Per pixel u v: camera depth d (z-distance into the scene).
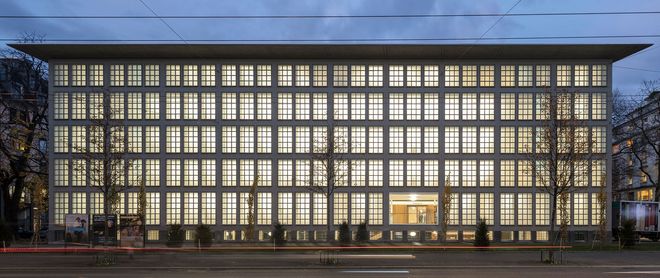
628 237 38.94
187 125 44.28
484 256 32.88
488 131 44.62
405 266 27.72
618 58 44.44
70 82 44.09
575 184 43.38
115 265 28.45
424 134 44.53
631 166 73.50
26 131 49.12
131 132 44.12
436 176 44.47
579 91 42.97
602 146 43.97
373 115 44.66
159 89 44.31
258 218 44.19
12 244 41.41
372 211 44.31
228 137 44.47
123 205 43.62
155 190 43.94
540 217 44.22
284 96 44.66
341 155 41.22
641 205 49.41
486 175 44.47
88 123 43.72
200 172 44.19
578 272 25.36
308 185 44.06
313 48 41.94
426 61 44.72
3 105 50.88
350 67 44.75
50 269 27.05
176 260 30.81
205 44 41.03
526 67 44.72
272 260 30.56
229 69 44.72
